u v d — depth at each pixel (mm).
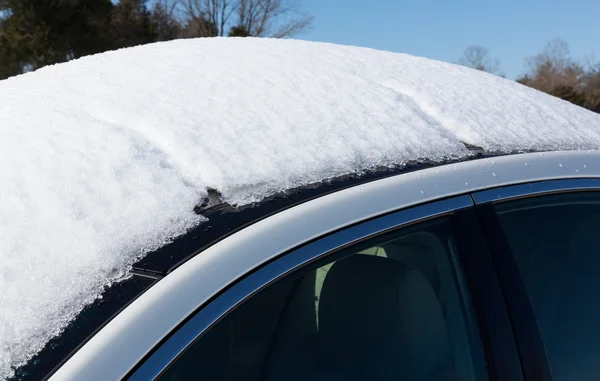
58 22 24578
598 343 1521
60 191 1116
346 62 1945
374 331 1215
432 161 1396
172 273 975
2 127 1377
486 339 1231
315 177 1230
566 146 1705
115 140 1255
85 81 1620
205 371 956
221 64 1743
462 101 1790
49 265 984
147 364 892
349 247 1142
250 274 1021
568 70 46156
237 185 1164
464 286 1269
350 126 1434
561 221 1532
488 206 1369
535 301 1418
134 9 33125
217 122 1348
